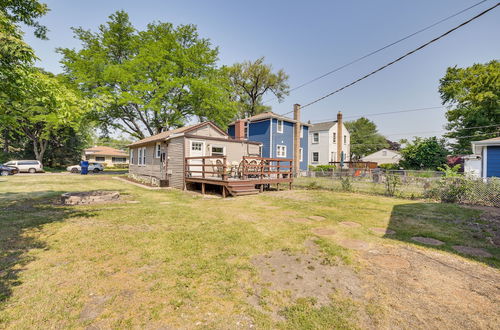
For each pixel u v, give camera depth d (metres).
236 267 3.24
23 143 31.84
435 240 4.46
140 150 18.84
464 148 29.16
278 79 35.53
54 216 5.84
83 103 5.94
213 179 10.37
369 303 2.46
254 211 6.86
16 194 9.57
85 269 3.10
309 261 3.48
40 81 4.71
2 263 3.20
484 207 7.61
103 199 8.27
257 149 16.64
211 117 25.95
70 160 35.41
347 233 4.80
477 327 2.08
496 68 23.64
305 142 27.77
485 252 3.87
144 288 2.68
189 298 2.51
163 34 24.95
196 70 26.12
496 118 24.75
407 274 3.10
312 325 2.11
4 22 4.21
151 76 24.06
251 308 2.36
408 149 26.31
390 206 7.71
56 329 1.99
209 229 4.96
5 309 2.22
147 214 6.25
